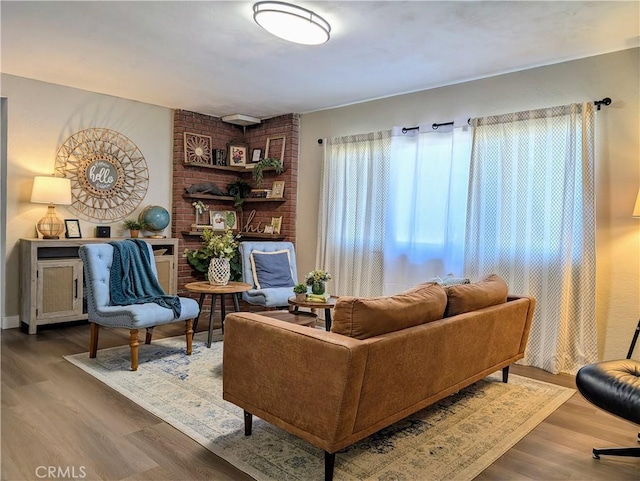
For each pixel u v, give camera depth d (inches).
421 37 124.2
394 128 180.2
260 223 233.1
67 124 182.5
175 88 180.1
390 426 100.7
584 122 135.0
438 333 93.8
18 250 173.8
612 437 97.8
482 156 156.0
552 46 129.6
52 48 137.9
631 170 130.6
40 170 176.9
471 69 150.6
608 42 126.3
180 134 215.6
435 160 170.9
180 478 78.6
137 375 127.1
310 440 79.1
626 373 89.2
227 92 183.9
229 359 93.9
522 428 101.1
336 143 201.9
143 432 94.3
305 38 118.6
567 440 96.3
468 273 158.4
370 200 188.5
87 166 189.3
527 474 83.0
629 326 131.8
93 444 88.7
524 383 129.7
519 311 124.5
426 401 95.7
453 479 80.6
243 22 116.8
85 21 118.3
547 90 145.4
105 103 192.9
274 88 176.9
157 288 152.2
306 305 139.4
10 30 124.6
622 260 132.8
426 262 173.8
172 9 110.4
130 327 129.4
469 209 157.9
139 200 207.0
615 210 133.6
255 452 87.9
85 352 146.6
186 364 137.5
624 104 131.3
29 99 172.6
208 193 227.0
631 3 103.0
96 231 192.9
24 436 90.9
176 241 204.5
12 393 112.1
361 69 152.0
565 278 138.0
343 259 199.3
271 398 85.7
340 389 74.1
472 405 113.2
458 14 109.7
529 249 147.3
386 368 81.5
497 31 119.6
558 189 141.8
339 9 107.7
